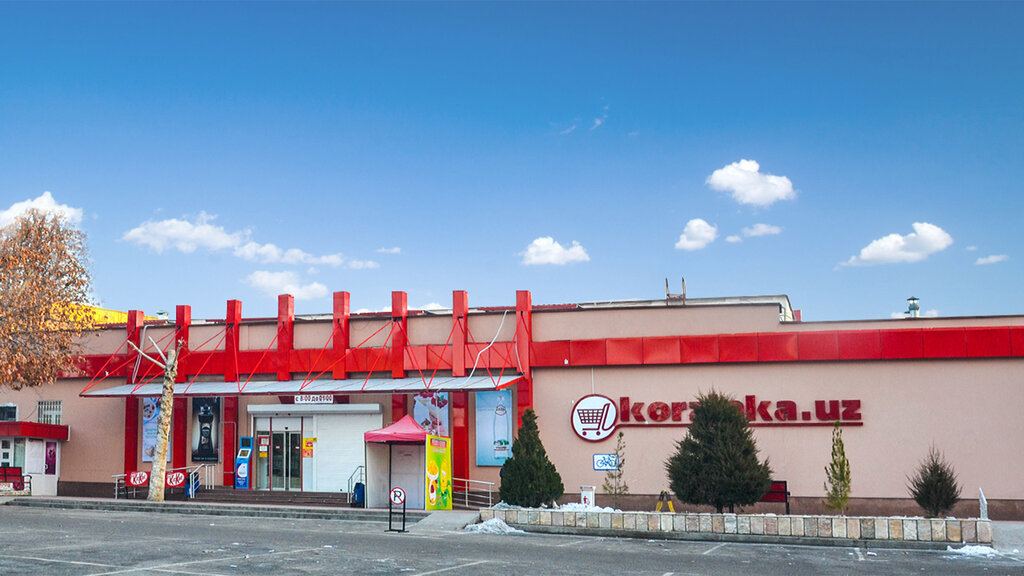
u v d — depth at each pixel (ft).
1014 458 94.99
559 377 110.11
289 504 109.19
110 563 55.21
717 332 105.70
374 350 117.19
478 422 111.75
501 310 114.62
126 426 125.59
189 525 85.51
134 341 127.34
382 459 103.86
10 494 122.11
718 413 87.45
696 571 57.77
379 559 60.49
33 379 119.96
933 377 98.32
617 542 76.43
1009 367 96.53
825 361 101.35
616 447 106.52
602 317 110.01
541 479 95.86
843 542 73.92
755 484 85.05
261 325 123.65
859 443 99.19
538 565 59.36
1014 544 73.00
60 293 125.08
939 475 85.20
